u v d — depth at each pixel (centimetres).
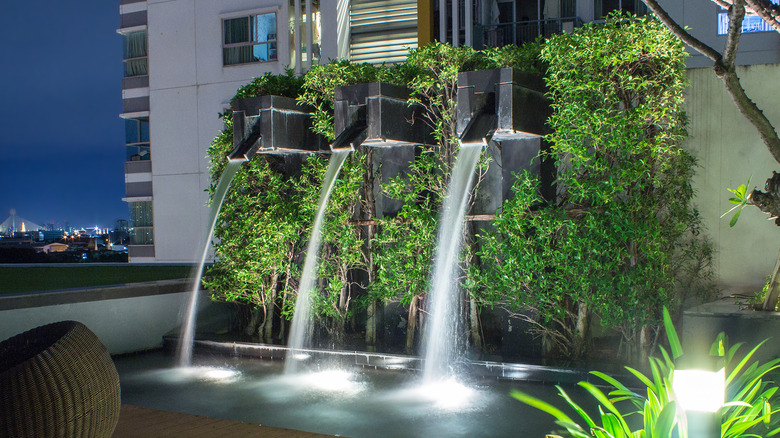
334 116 753
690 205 705
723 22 1415
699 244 696
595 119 608
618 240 615
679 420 265
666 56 612
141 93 2255
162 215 2173
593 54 617
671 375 306
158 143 2173
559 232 649
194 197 2128
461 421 502
